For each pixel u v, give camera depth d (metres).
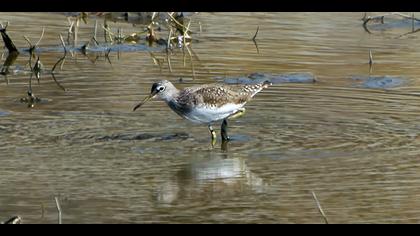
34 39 21.97
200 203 11.98
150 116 16.12
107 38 22.33
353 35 23.06
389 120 15.90
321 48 21.53
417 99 17.31
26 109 16.33
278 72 19.23
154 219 11.38
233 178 12.95
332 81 18.58
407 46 21.88
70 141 14.49
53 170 13.09
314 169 13.30
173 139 14.84
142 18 24.81
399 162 13.62
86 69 19.44
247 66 19.70
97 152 13.99
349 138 14.84
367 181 12.78
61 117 15.84
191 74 19.00
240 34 22.92
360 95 17.58
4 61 20.19
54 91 17.59
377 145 14.45
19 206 11.69
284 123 15.72
